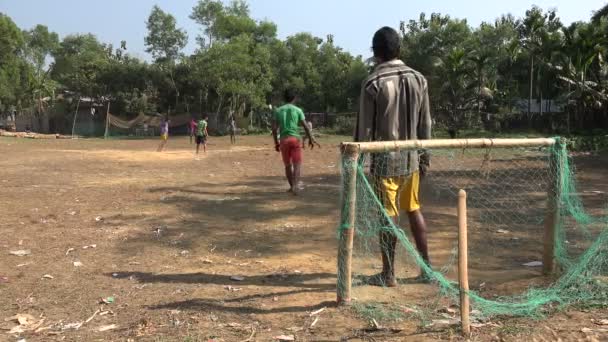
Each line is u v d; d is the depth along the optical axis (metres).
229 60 48.59
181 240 6.62
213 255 5.96
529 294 4.39
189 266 5.55
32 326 4.03
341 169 4.15
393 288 4.69
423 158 4.82
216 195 10.15
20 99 58.56
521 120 42.44
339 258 4.25
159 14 56.50
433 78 43.66
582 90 32.62
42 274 5.30
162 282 5.02
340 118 50.47
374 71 4.64
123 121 51.38
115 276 5.23
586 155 20.34
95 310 4.34
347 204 4.14
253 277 5.14
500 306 4.09
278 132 10.13
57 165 16.86
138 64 54.84
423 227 4.84
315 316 4.07
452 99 43.56
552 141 4.82
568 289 4.48
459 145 4.31
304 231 7.05
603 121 36.75
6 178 13.06
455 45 44.44
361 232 4.77
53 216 8.14
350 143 4.07
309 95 56.78
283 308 4.27
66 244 6.46
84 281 5.08
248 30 56.44
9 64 59.66
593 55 31.97
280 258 5.82
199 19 56.38
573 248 5.91
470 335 3.63
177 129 50.44
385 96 4.47
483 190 10.40
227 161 18.61
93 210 8.63
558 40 35.69
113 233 7.02
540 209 8.43
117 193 10.46
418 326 3.82
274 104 56.53
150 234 6.95
